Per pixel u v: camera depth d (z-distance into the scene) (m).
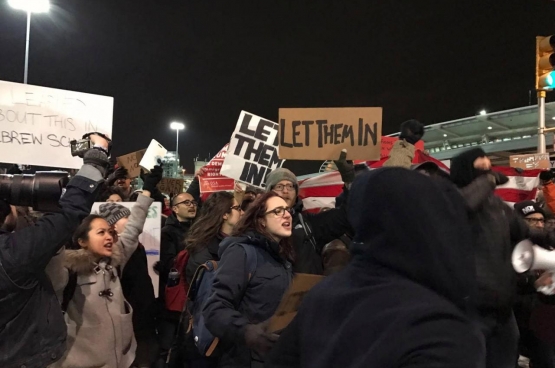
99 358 3.35
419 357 1.04
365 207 1.27
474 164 2.72
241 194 5.85
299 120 4.35
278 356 1.45
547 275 2.11
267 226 3.08
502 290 2.35
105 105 4.54
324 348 1.24
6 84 4.13
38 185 2.44
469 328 1.10
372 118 4.22
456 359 1.02
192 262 4.33
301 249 3.50
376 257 1.25
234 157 5.40
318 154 4.32
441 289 1.17
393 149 3.74
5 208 2.59
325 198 6.91
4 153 4.09
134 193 6.39
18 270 2.39
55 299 2.71
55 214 2.53
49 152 4.25
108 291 3.51
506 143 18.17
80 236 3.53
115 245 3.86
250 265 2.89
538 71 8.41
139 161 6.50
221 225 4.40
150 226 5.37
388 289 1.19
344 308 1.25
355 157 4.24
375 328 1.14
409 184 1.23
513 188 6.66
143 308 4.42
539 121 9.05
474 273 1.24
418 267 1.18
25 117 4.18
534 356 4.15
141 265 4.52
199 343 3.08
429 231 1.18
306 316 1.38
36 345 2.55
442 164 6.84
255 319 2.83
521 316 3.49
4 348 2.45
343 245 3.98
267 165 5.45
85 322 3.35
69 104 4.38
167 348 4.92
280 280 2.91
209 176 7.30
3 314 2.43
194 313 3.31
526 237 2.55
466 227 1.27
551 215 5.27
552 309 2.82
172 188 7.74
